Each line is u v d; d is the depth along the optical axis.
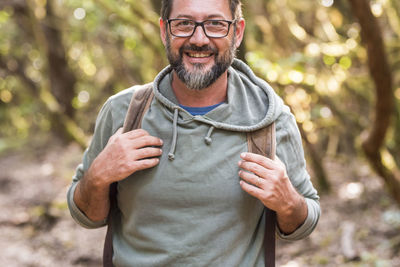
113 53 7.73
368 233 4.46
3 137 11.83
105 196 1.65
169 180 1.58
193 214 1.58
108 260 1.75
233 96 1.67
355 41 5.25
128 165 1.55
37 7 7.82
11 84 10.98
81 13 7.09
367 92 5.73
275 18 5.73
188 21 1.55
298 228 1.64
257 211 1.64
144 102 1.69
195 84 1.56
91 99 10.01
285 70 4.20
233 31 1.60
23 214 6.23
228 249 1.59
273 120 1.62
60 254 5.23
